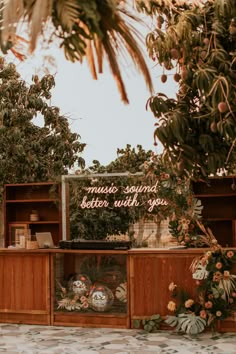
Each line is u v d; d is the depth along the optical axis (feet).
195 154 8.95
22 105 36.94
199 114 8.99
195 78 8.64
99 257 18.60
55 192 27.61
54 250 18.80
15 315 19.38
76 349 15.58
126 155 37.91
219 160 8.77
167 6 9.73
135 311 18.07
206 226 22.74
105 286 18.51
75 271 18.83
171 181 18.99
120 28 6.09
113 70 6.52
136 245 28.89
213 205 25.88
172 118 8.66
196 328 16.88
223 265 17.10
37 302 19.10
